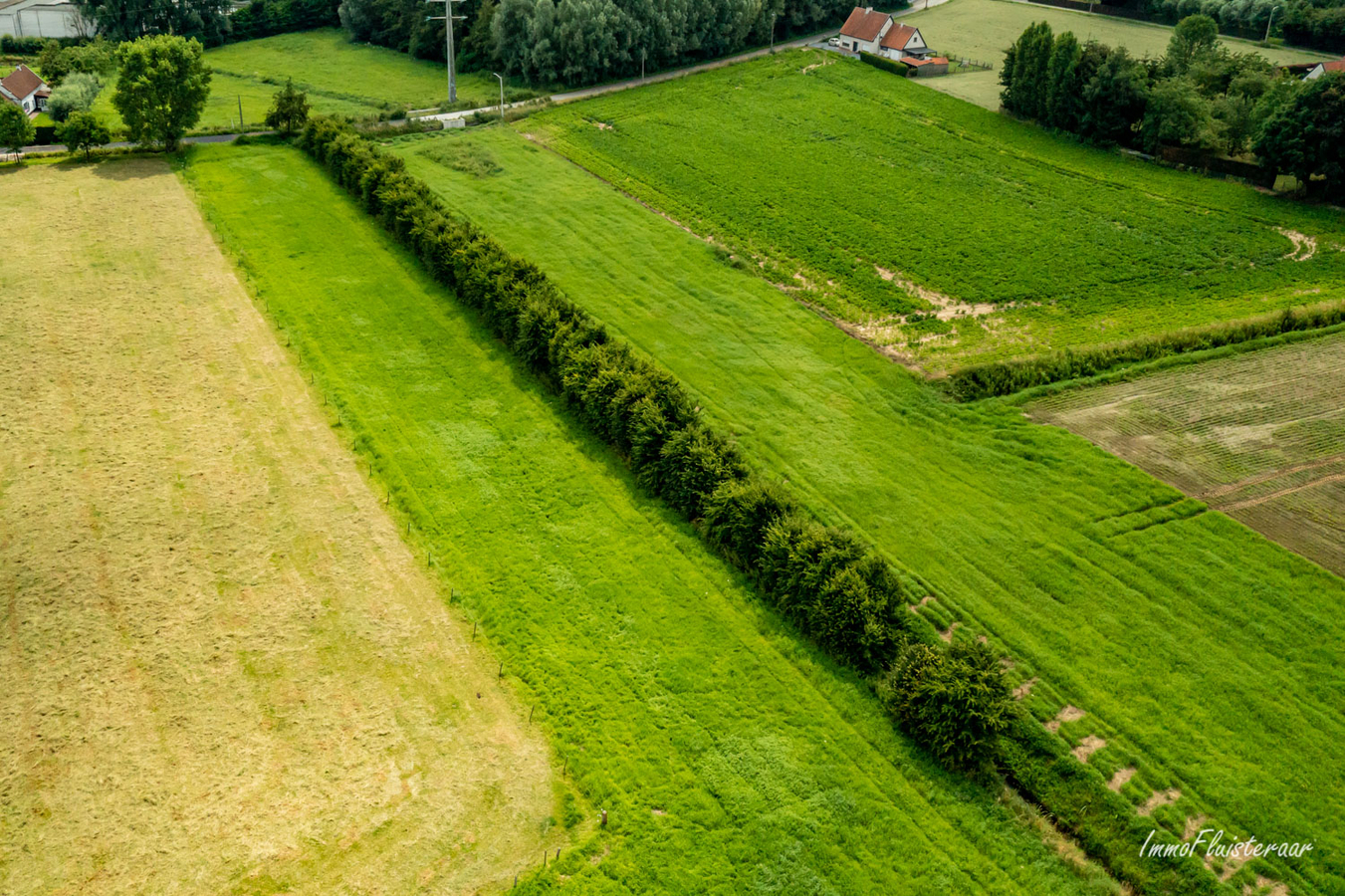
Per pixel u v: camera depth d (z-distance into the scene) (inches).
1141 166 3855.8
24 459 2032.5
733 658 1706.4
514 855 1385.3
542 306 2404.0
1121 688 1669.5
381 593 1792.6
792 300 2876.5
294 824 1402.6
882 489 2108.8
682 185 3617.1
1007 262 3127.5
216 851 1363.2
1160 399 2428.6
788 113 4335.6
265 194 3287.4
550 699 1614.2
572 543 1940.2
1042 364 2504.9
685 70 4938.5
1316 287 2999.5
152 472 2030.0
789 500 1909.4
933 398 2410.2
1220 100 3855.8
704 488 1972.2
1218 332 2659.9
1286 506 2087.8
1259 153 3619.6
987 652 1598.2
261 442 2145.7
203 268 2802.7
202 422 2188.7
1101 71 3919.8
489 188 3469.5
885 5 6215.6
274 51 5551.2
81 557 1812.3
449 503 2018.9
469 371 2438.5
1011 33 5693.9
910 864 1392.7
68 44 5275.6
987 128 4200.3
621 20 4672.7
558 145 3937.0
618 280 2923.2
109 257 2812.5
